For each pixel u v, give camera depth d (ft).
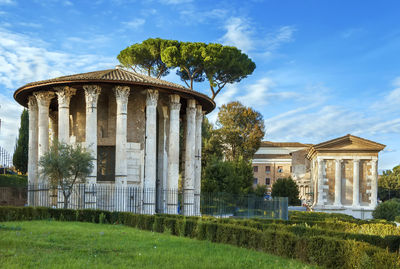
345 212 225.56
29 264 39.70
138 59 196.75
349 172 234.99
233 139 250.57
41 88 120.26
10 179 160.35
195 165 141.69
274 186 271.69
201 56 187.21
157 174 136.77
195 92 127.65
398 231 91.40
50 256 44.14
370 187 229.45
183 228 70.85
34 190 111.24
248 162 246.88
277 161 377.30
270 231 55.52
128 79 114.11
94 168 111.34
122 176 112.57
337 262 45.88
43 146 120.26
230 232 62.23
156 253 48.62
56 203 119.96
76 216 91.45
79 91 126.11
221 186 188.03
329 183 233.35
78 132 125.49
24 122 202.59
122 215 88.33
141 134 124.77
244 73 198.90
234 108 256.93
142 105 125.70
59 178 101.55
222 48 187.93
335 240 46.68
